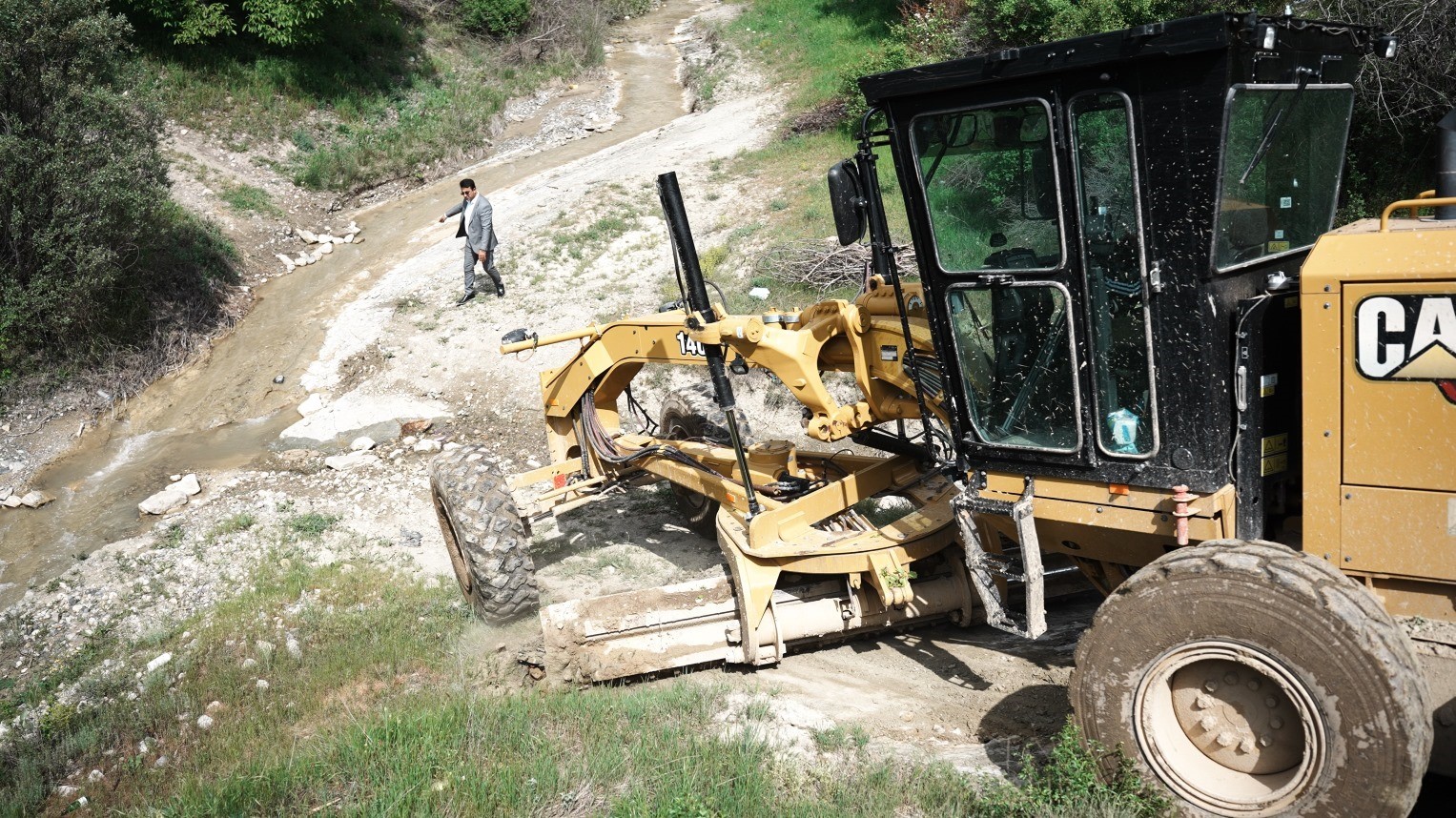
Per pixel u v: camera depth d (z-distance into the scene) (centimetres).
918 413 542
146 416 1283
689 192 1800
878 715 516
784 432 1049
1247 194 399
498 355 1288
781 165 1869
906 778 432
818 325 571
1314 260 375
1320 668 338
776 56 2714
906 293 523
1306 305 374
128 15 2183
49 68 1339
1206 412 398
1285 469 424
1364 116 1087
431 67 2712
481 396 1220
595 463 791
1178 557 373
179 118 2083
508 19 2991
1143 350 409
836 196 461
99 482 1123
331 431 1178
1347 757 337
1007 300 448
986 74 410
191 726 635
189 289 1529
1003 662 559
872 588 571
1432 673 364
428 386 1254
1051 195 416
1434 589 368
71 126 1330
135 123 1450
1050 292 432
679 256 605
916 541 543
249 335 1477
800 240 1389
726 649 567
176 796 499
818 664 581
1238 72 370
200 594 839
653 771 437
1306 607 339
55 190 1320
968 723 501
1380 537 370
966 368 471
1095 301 417
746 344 589
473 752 470
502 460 1079
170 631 774
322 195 2056
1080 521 443
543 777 435
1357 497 373
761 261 1350
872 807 405
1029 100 407
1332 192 458
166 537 954
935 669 559
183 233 1633
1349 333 366
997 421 468
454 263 1622
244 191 1928
